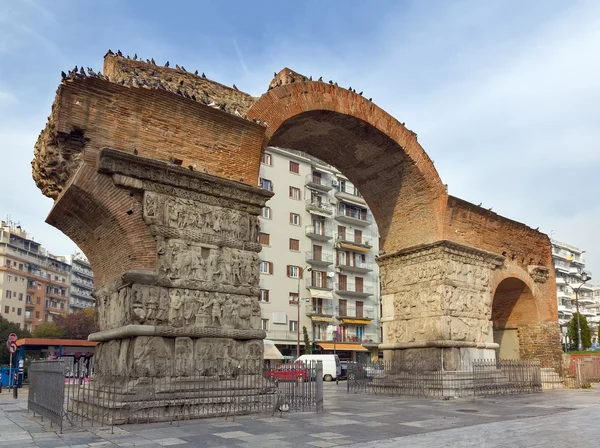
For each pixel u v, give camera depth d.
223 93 21.89
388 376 28.78
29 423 15.77
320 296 67.12
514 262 33.31
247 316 18.77
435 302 27.77
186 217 18.11
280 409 17.94
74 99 16.58
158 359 16.39
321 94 24.27
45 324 94.94
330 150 28.70
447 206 28.70
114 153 16.59
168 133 18.30
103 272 19.11
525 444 12.22
